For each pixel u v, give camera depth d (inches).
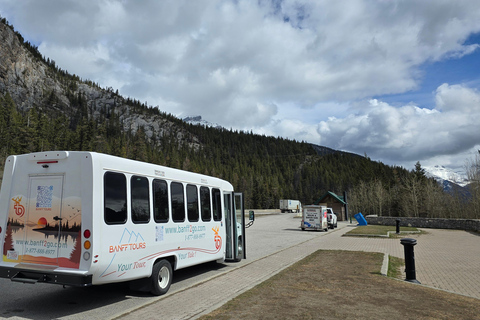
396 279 325.4
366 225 1373.0
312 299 247.1
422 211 2217.0
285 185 6368.1
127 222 241.0
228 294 270.5
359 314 211.3
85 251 211.5
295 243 694.5
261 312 214.5
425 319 203.5
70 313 224.7
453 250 595.8
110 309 234.4
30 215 233.5
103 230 219.6
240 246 448.1
